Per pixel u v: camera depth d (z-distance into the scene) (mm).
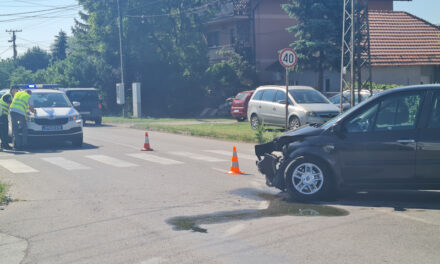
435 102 7523
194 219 6797
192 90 41875
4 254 5426
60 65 50656
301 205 7590
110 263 5047
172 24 43156
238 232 6086
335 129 7797
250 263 4941
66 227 6484
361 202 7691
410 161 7465
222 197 8273
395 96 7734
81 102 29500
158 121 31078
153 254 5301
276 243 5586
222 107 38812
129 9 42156
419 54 34062
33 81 56438
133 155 14172
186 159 13227
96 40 44062
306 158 7891
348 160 7738
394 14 38812
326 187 7840
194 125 25328
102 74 42844
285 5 33969
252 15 44062
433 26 37375
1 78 61938
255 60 43844
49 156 14055
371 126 7738
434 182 7406
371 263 4855
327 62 33031
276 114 20203
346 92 22766
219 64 40906
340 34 32781
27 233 6234
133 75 42719
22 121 15445
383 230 6020
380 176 7621
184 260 5078
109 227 6441
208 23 47000
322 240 5656
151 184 9539
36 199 8273
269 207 7480
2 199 8047
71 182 9836
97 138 19984
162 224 6547
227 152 14836
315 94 19984
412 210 7059
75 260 5172
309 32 33281
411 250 5227
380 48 34375
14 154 14664
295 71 34938
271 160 8453
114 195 8523
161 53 42906
